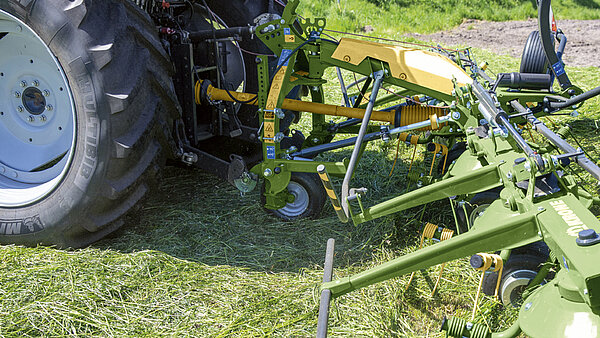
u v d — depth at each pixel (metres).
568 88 4.16
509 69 8.17
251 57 5.20
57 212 3.67
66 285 3.32
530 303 2.38
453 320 2.46
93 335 2.98
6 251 3.71
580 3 16.12
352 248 3.88
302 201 4.22
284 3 5.51
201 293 3.33
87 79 3.46
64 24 3.43
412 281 3.47
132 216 3.87
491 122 3.14
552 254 2.58
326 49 3.95
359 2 13.34
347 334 2.97
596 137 5.70
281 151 4.09
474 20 13.38
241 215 4.34
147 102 3.68
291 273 3.58
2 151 4.16
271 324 3.06
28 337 2.94
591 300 2.03
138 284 3.38
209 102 4.38
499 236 2.49
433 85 3.75
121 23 3.57
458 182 3.06
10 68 3.98
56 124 4.00
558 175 2.54
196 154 4.19
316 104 4.23
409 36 11.37
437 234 3.42
